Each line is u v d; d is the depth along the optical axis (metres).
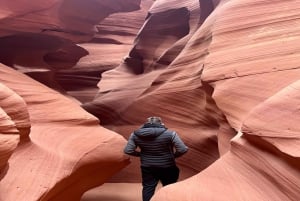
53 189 4.00
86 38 10.14
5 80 5.99
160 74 8.98
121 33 15.34
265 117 3.17
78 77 12.70
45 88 6.65
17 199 3.27
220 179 3.20
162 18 11.34
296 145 2.68
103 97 10.54
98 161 5.52
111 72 12.34
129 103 9.41
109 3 10.07
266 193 2.79
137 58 11.76
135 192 7.21
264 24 5.43
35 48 9.37
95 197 6.80
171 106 8.08
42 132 5.25
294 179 2.60
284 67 4.52
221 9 6.71
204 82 5.52
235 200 2.80
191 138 7.32
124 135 8.88
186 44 9.31
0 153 2.98
